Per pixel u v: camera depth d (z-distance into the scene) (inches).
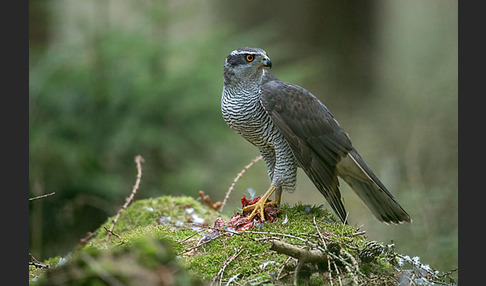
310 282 251.6
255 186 590.2
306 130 316.5
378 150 649.6
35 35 553.9
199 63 526.3
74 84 497.0
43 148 466.9
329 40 850.8
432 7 850.8
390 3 885.2
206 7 789.9
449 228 443.2
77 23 538.9
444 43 801.6
